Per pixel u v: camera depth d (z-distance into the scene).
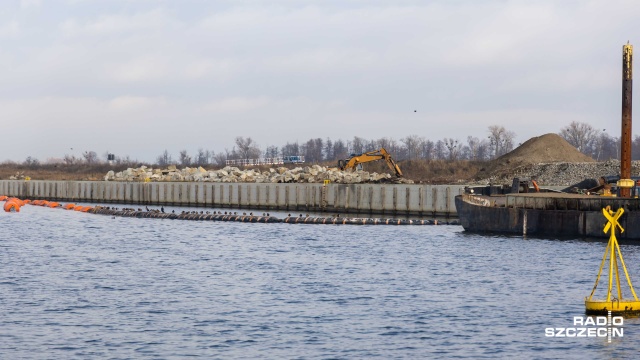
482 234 101.00
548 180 156.88
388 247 91.12
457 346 46.16
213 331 49.62
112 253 89.19
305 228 117.56
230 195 171.75
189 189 180.62
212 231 115.75
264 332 49.28
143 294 61.69
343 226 119.81
